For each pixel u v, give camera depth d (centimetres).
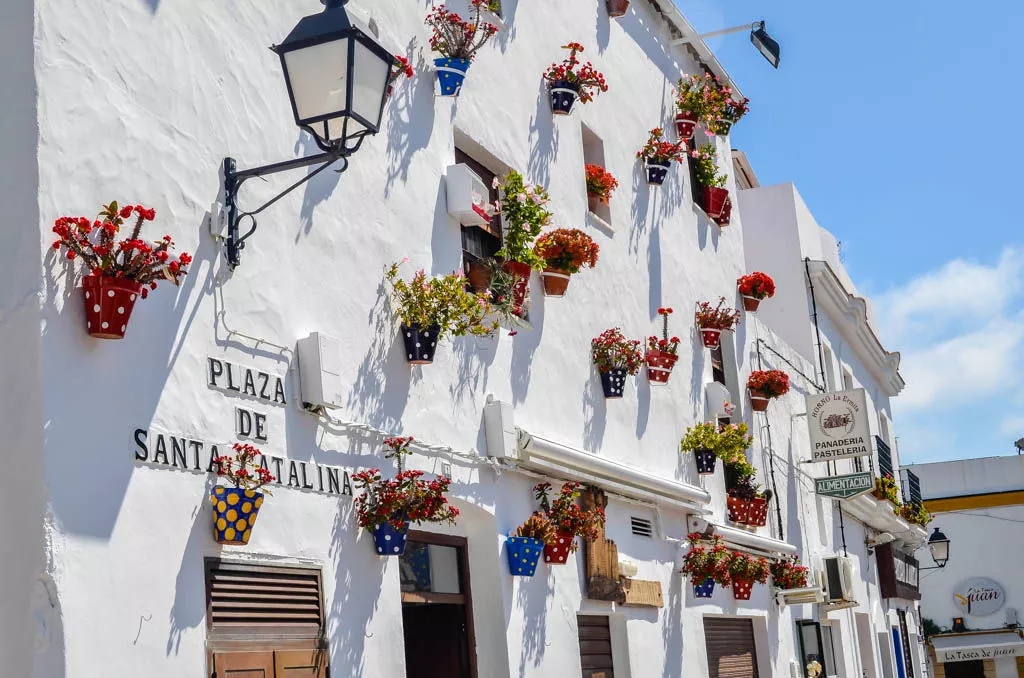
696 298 1460
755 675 1467
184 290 627
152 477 582
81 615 526
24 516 525
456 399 888
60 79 565
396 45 878
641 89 1398
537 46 1139
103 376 563
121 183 594
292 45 603
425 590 853
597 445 1125
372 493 750
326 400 707
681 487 1244
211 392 635
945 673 3472
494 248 1022
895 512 2311
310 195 750
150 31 632
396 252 838
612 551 1084
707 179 1555
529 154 1087
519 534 931
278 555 666
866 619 2188
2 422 536
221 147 673
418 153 888
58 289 544
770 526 1606
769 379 1591
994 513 3381
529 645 923
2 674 518
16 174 548
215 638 609
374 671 732
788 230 2091
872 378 2673
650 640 1154
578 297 1132
